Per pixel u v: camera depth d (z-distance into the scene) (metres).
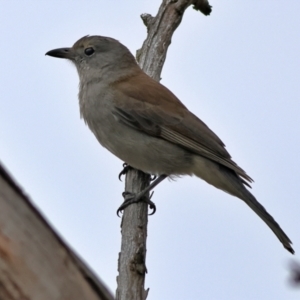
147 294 9.69
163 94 13.04
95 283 4.96
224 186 12.48
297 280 5.08
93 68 13.40
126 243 10.77
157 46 13.34
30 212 4.85
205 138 12.60
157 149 12.68
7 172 4.79
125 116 12.70
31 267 4.81
